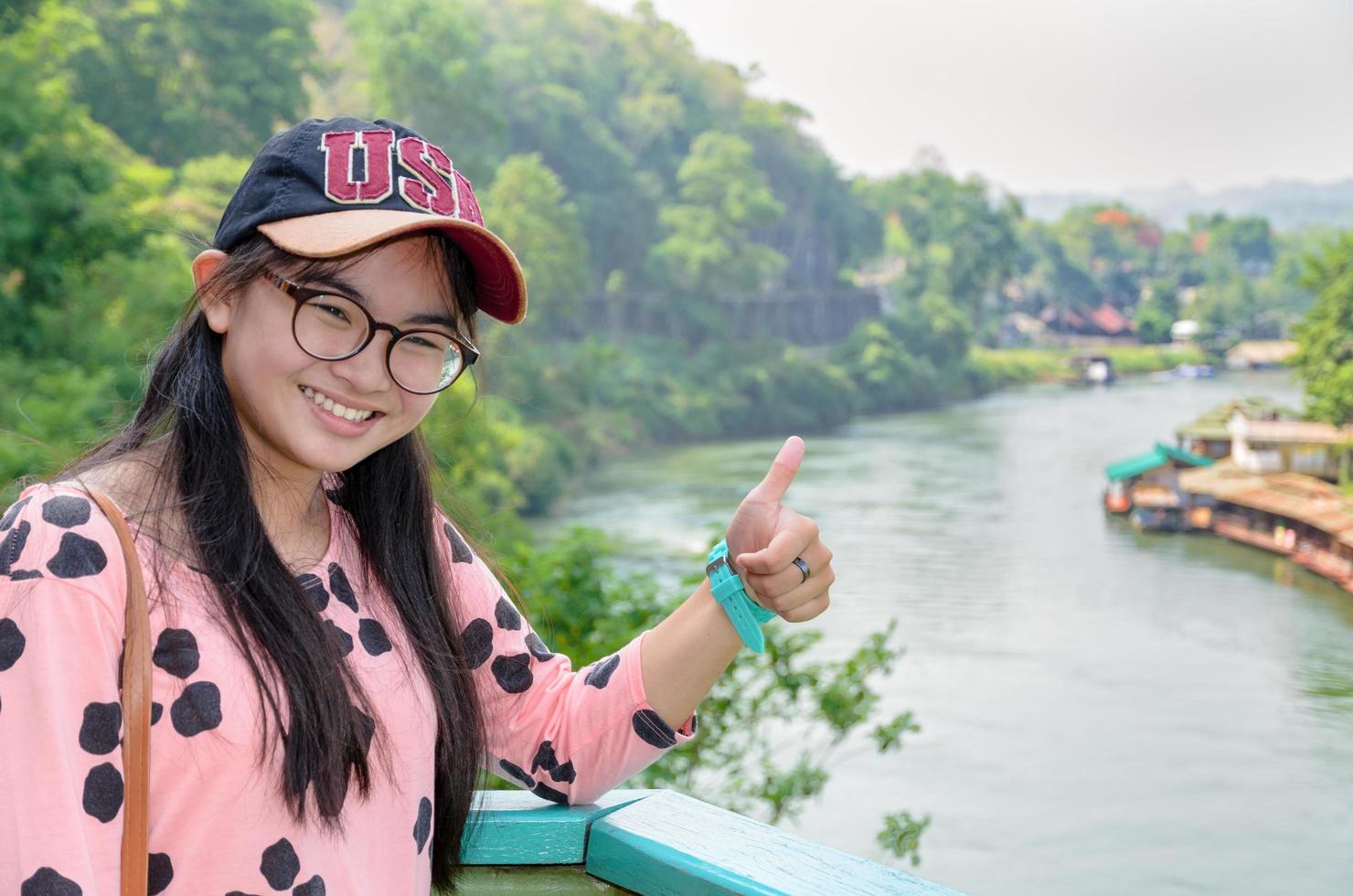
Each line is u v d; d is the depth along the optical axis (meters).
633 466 51.25
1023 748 21.02
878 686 24.36
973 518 41.56
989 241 91.88
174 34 49.62
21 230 21.31
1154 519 40.38
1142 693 24.20
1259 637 28.06
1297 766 20.30
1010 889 15.66
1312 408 45.91
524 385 48.44
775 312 80.12
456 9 60.56
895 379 73.25
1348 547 33.81
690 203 76.31
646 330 70.25
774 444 58.97
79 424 11.25
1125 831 17.66
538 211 55.78
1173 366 94.44
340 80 65.75
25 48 26.06
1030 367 88.06
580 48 81.19
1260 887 15.87
